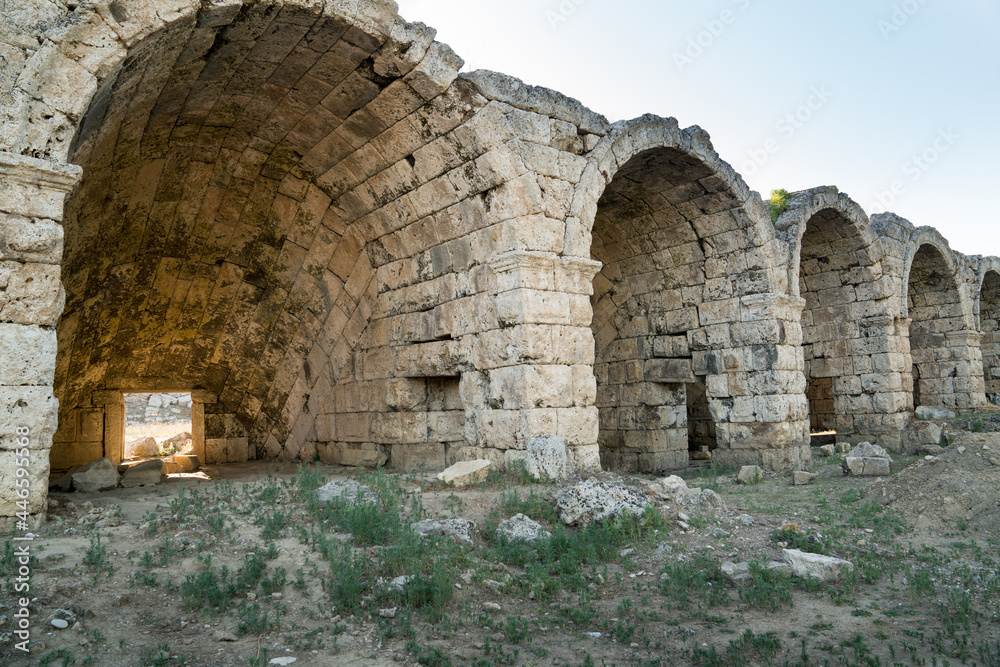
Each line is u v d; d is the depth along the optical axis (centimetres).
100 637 451
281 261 1452
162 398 3344
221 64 973
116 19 734
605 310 1633
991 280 2575
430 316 1197
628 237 1551
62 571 534
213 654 446
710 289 1465
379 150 1155
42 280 684
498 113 1015
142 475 1212
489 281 1069
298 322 1518
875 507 878
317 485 895
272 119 1165
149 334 1546
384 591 534
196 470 1535
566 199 1071
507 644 483
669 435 1556
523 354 996
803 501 983
